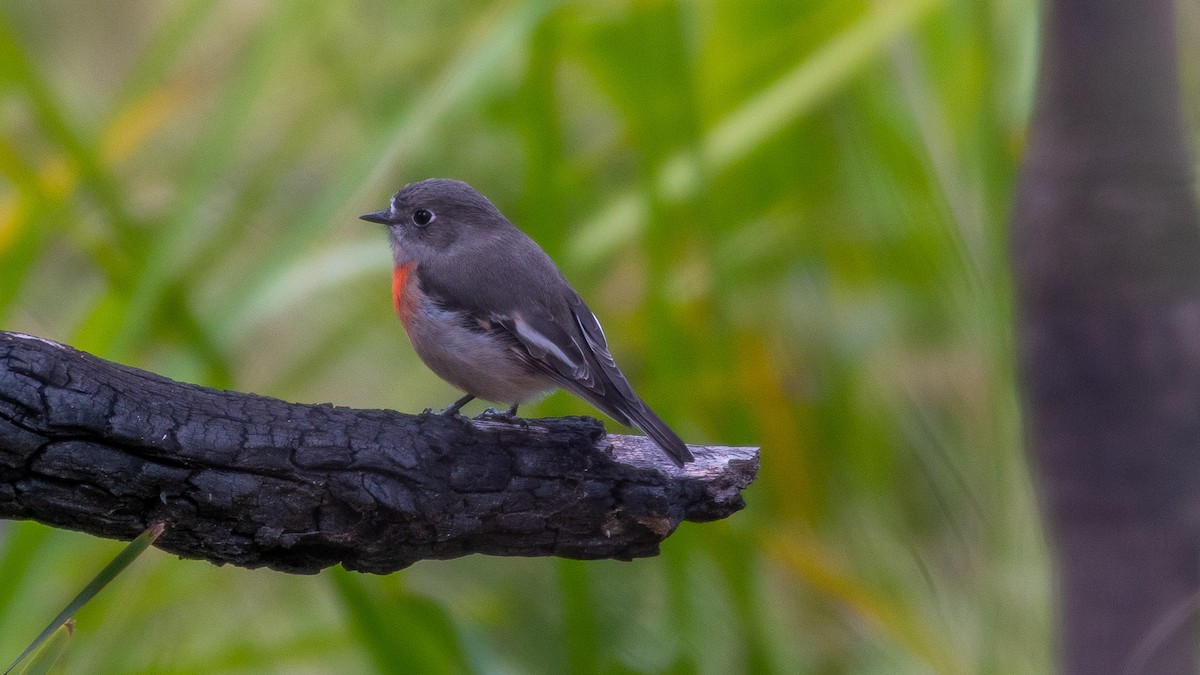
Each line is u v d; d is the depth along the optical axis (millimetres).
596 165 11391
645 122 9938
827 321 11492
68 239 10781
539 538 6902
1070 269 6402
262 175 10648
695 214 10133
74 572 10188
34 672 5359
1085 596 6855
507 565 11836
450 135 11953
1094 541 6773
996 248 9344
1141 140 6191
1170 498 6555
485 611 11156
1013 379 9312
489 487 6609
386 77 11453
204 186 8961
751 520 9891
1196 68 6992
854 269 11586
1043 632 9320
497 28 9336
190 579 10750
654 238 9758
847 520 10953
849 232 11477
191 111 11695
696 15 10883
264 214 11148
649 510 6965
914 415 10969
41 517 5863
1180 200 6242
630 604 10742
